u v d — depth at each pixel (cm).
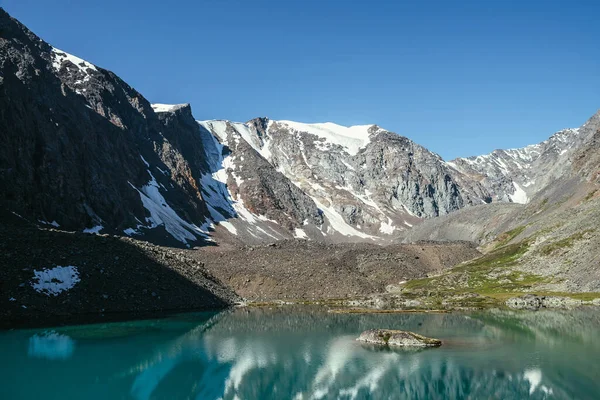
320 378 5881
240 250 18738
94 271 10831
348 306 13588
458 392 5341
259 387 5562
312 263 17538
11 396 5022
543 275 16062
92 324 8806
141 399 5081
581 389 5375
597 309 11650
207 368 6275
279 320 10469
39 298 9375
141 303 10825
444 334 8575
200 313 11356
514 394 5247
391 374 6012
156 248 13850
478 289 15825
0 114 16688
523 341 7888
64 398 5009
